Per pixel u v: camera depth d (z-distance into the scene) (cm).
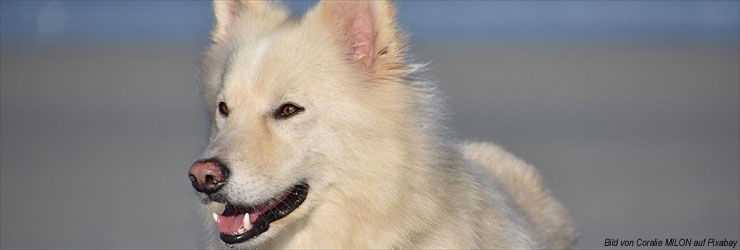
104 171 1769
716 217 1351
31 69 3884
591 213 1379
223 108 614
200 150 687
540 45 5356
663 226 1301
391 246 598
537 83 3197
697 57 4391
